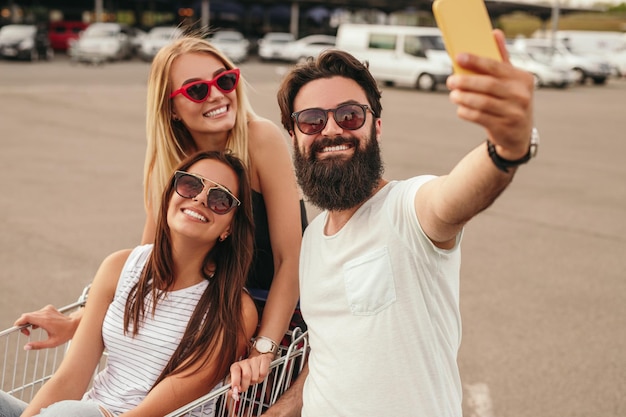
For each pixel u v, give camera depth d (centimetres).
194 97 270
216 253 248
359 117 197
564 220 780
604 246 688
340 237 198
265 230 277
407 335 185
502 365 434
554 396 399
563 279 589
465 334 476
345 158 197
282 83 211
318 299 203
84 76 2361
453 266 189
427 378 187
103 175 920
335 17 4878
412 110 1823
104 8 4344
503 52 135
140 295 246
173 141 283
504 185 151
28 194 802
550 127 1595
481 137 1400
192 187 236
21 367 399
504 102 130
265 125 278
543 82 2773
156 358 243
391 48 2419
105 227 686
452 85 132
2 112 1457
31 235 650
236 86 278
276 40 3641
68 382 248
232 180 243
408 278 185
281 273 263
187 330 240
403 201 185
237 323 242
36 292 516
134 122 1408
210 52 275
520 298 543
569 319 505
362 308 191
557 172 1062
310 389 207
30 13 4159
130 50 3294
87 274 558
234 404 240
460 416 199
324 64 203
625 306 532
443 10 133
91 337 255
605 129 1588
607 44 3669
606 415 380
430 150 1216
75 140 1178
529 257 644
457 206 160
